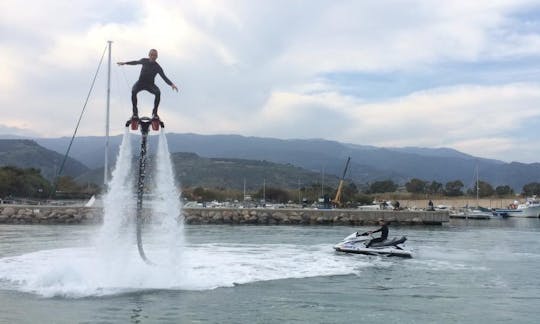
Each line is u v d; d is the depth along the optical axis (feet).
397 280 65.98
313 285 61.05
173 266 61.98
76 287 54.80
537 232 183.01
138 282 57.62
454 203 467.93
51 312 45.37
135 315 45.09
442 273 72.43
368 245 94.58
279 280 63.72
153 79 57.36
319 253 93.50
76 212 202.08
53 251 87.66
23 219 198.80
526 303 52.85
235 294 54.60
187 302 50.26
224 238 131.75
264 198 408.87
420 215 230.89
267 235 144.66
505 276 70.13
